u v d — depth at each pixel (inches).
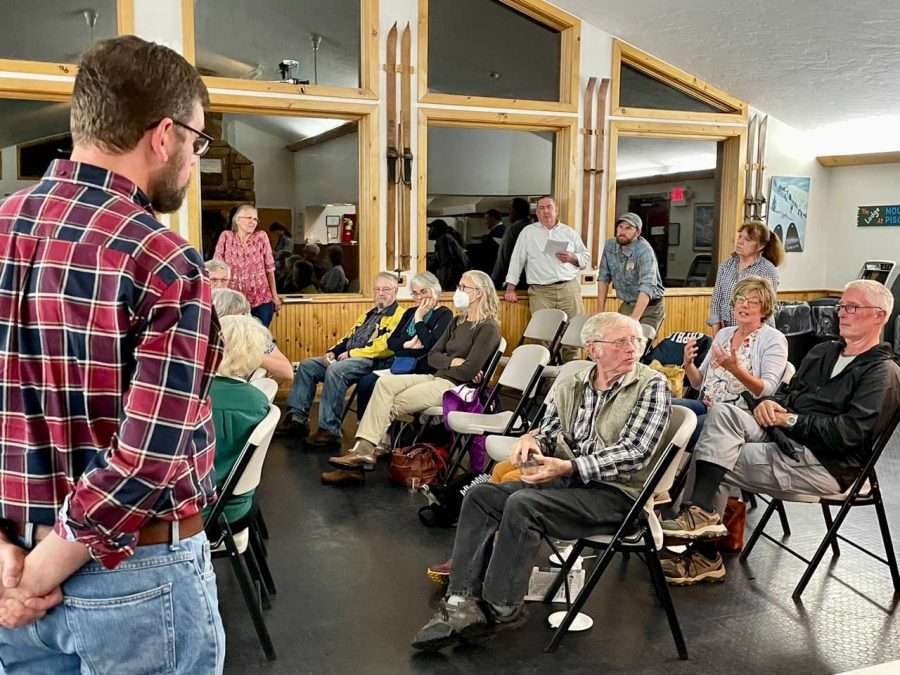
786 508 152.9
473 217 268.2
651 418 98.6
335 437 194.9
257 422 93.9
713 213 301.7
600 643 100.2
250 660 95.5
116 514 38.0
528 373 153.8
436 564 124.4
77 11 215.5
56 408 39.4
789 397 122.8
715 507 117.6
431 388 170.6
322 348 247.6
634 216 237.5
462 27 256.1
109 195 40.9
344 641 100.3
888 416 111.3
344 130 251.1
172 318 39.5
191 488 42.4
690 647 99.2
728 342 135.9
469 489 102.4
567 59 265.0
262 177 245.4
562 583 111.8
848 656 97.3
